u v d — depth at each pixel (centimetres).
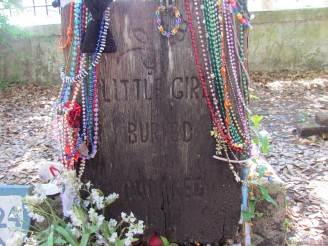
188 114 60
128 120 60
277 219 65
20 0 203
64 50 58
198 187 63
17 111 163
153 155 62
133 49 57
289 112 149
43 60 200
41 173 74
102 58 57
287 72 203
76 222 54
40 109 165
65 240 57
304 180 94
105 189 63
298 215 79
